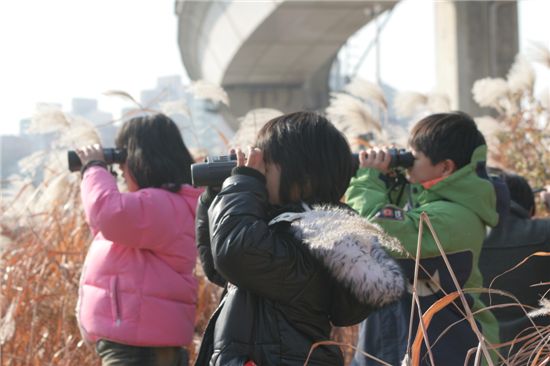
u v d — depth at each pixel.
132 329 4.23
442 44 20.44
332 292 3.09
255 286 2.94
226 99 6.67
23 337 5.35
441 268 3.90
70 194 6.11
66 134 6.04
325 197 3.15
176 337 4.31
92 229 4.54
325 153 3.14
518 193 5.18
